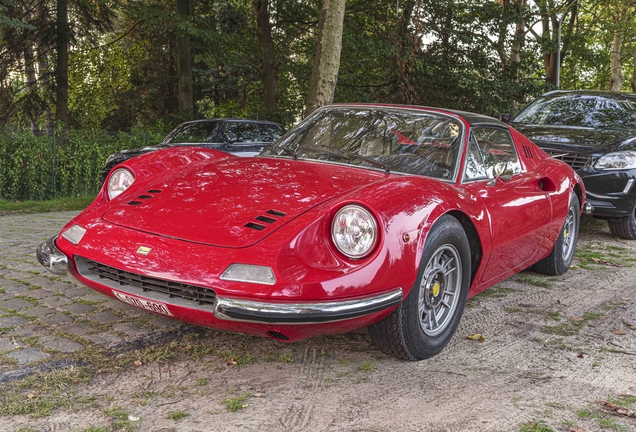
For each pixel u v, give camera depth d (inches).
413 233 108.7
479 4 700.7
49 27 750.5
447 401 105.0
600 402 106.3
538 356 129.4
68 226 126.5
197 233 108.3
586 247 259.0
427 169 137.3
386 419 97.6
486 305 168.2
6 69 770.8
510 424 96.8
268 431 92.0
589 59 1253.1
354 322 103.6
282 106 892.0
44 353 115.8
